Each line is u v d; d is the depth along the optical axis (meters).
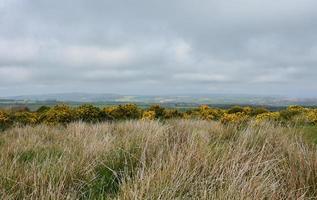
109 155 4.62
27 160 4.80
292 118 11.82
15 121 14.05
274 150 4.71
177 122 9.15
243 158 4.06
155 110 17.48
